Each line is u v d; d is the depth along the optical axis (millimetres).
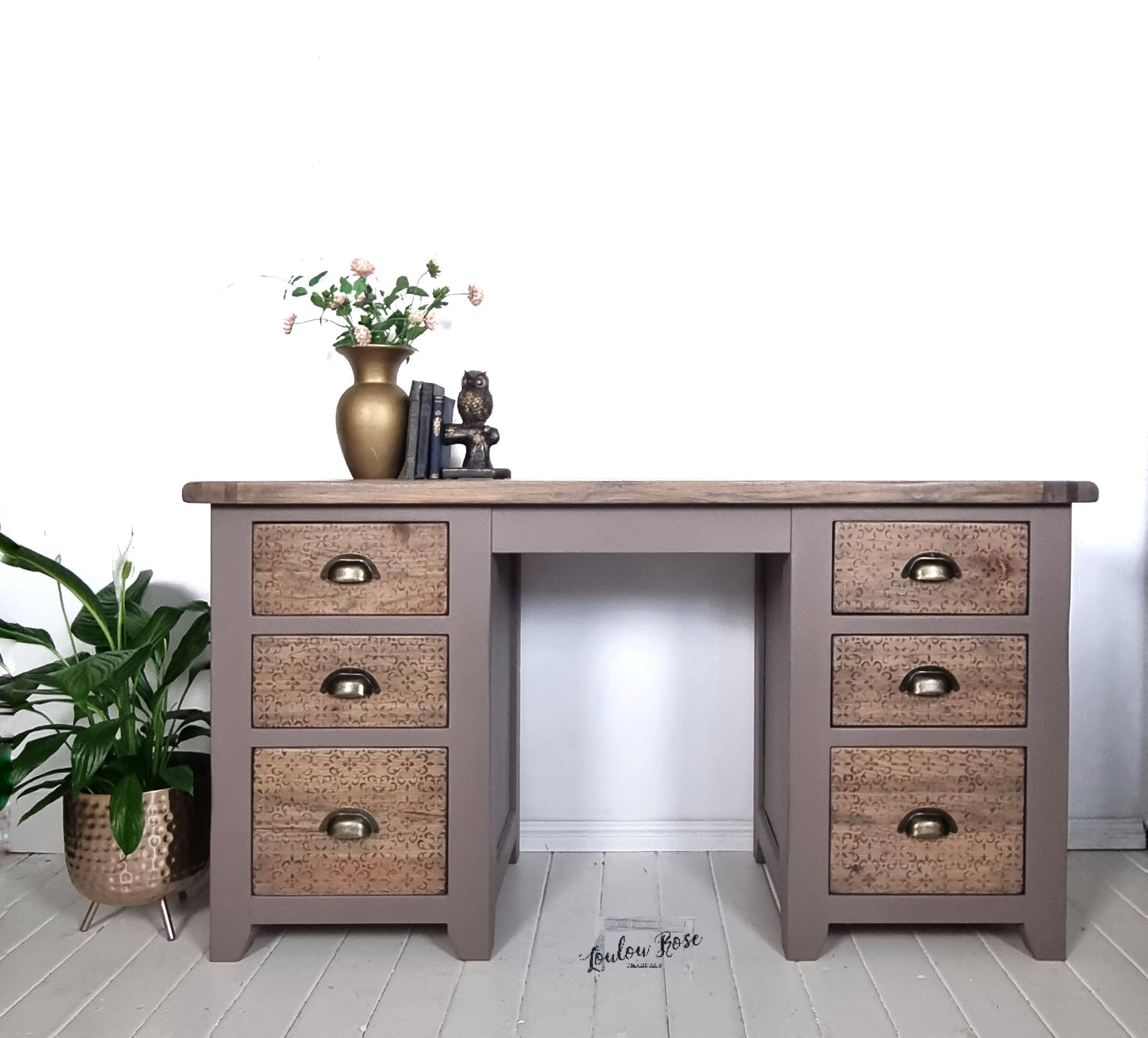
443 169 2098
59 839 2143
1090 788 2145
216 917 1608
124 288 2100
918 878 1602
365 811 1602
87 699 1772
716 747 2143
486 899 1607
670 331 2098
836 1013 1448
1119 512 2104
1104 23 2053
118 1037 1390
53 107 2086
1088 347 2080
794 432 2100
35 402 2104
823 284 2088
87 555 2119
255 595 1592
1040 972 1570
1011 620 1583
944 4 2064
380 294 1985
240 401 2113
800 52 2074
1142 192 2062
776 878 1794
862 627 1586
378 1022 1428
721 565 2125
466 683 1588
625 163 2090
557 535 1583
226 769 1596
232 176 2098
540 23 2084
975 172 2072
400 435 1833
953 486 1549
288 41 2092
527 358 2105
